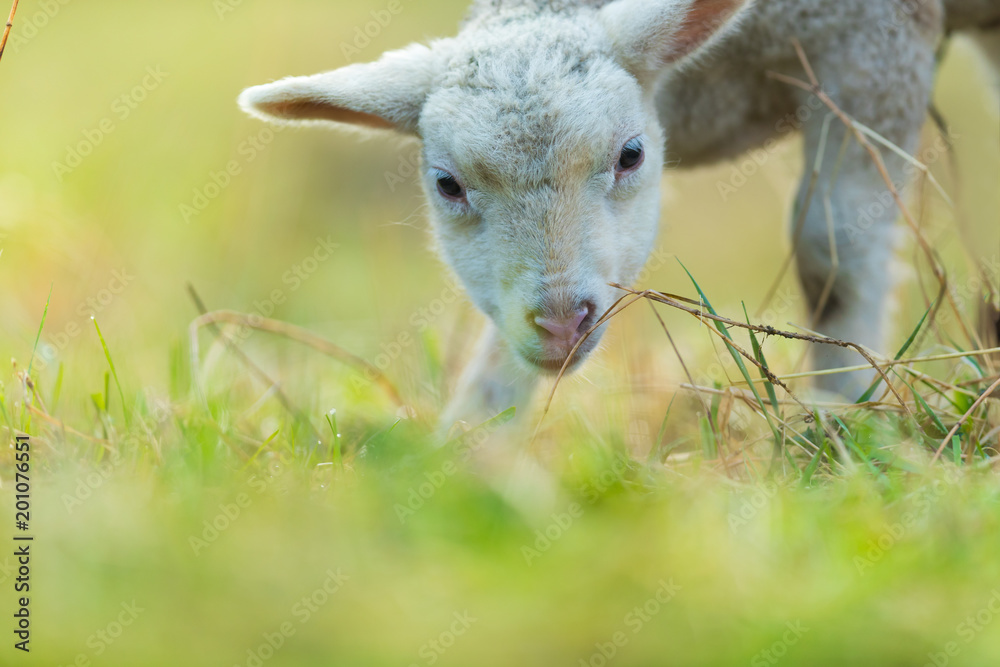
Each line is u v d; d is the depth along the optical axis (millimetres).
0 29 27922
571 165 10336
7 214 18781
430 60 11578
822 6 12289
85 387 13266
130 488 9406
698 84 13227
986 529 8078
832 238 12297
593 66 10734
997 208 17625
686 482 9492
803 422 11391
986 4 14172
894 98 12594
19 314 16922
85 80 26969
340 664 7031
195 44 28000
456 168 10906
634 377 13625
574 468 10258
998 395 11078
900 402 10547
